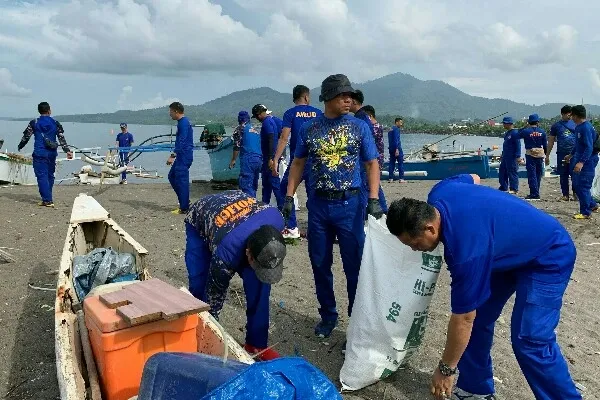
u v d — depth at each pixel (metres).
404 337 3.81
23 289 6.14
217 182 14.83
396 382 4.08
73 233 5.67
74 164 31.19
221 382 2.30
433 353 4.54
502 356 4.52
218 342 3.28
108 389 3.04
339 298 5.93
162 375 2.53
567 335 4.93
